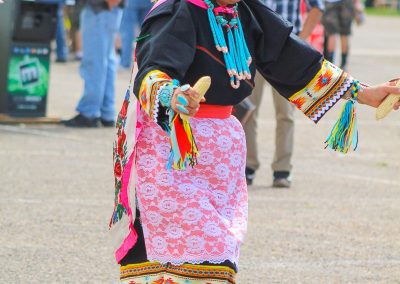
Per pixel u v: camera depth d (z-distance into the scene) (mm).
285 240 11492
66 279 9617
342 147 7512
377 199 14242
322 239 11641
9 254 10406
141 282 6977
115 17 19453
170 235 6738
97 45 19406
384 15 75562
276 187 14727
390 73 33625
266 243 11312
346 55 32812
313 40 16562
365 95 7418
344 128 7484
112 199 13320
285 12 14359
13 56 19750
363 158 17984
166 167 6684
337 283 9859
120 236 7008
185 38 6641
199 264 6695
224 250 6633
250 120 14438
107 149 17328
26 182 14109
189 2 6766
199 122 6875
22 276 9664
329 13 29969
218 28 6828
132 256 7008
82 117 19734
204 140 6836
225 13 6895
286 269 10289
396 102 7391
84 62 19578
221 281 6676
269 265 10406
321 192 14555
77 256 10430
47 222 11844
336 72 7391
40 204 12781
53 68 30438
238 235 6785
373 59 38594
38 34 19891
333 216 12922
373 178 15961
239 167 7027
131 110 6902
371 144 19703
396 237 11914
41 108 20234
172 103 6211
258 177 15539
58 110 21797
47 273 9797
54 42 38406
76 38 32938
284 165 14688
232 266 6688
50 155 16422
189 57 6617
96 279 9656
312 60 7320
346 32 32469
